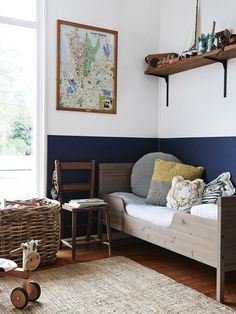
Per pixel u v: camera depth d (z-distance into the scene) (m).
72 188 3.48
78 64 3.57
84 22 3.60
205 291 2.43
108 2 3.72
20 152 3.45
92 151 3.68
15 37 3.41
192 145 3.59
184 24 3.68
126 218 3.21
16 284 2.46
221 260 2.27
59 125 3.51
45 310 2.09
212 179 3.35
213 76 3.34
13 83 3.41
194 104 3.56
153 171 3.63
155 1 4.01
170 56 3.62
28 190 3.50
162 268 2.89
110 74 3.74
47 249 2.92
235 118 3.12
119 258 3.10
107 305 2.16
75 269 2.79
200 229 2.45
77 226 3.61
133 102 3.90
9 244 2.76
